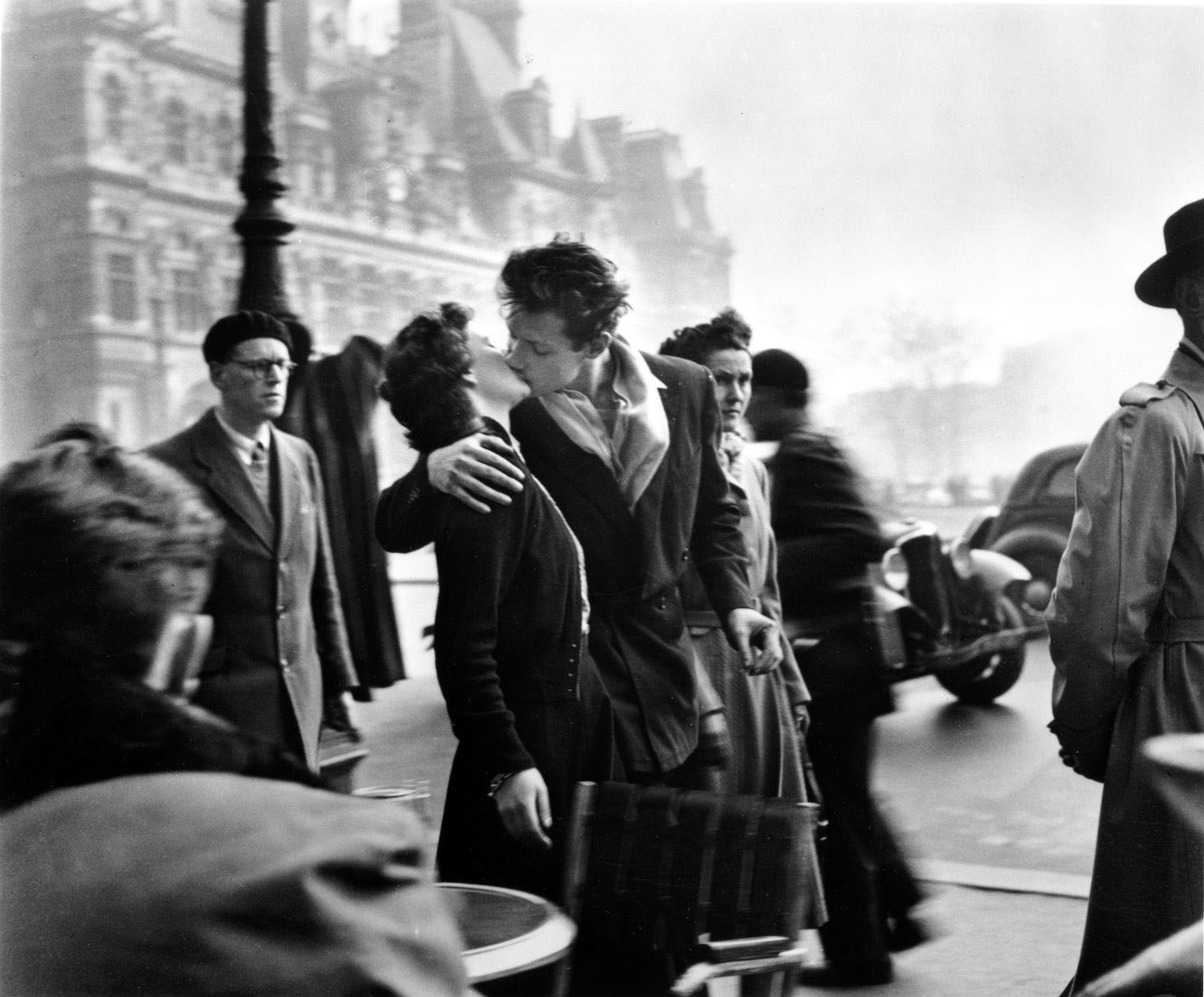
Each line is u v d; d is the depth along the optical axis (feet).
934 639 16.57
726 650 9.29
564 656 7.87
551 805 7.74
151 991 3.31
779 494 10.07
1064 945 10.00
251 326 9.00
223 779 3.54
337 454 9.62
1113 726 8.02
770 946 6.30
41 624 3.53
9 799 3.50
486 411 8.55
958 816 12.98
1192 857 7.66
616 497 8.58
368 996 3.40
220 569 8.70
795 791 9.46
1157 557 7.74
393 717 9.57
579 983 6.84
